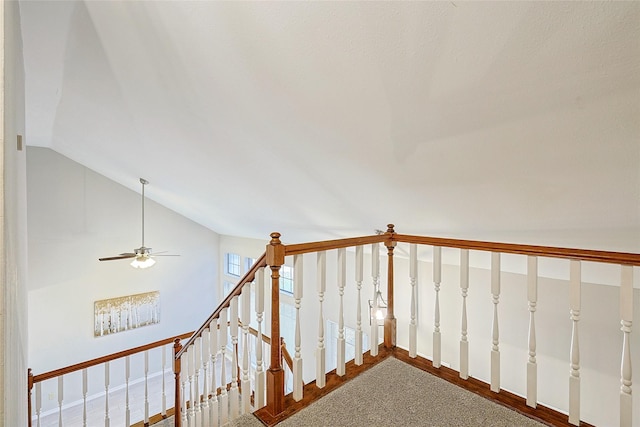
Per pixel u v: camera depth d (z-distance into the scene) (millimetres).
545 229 2359
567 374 2963
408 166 2252
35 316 5496
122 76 2438
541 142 1649
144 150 3791
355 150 2275
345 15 1371
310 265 5441
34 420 5328
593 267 2627
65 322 5789
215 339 2371
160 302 6945
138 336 6629
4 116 790
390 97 1698
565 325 2977
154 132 3207
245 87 2037
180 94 2387
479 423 1734
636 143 1439
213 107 2385
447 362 3785
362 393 2023
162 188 5344
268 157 2840
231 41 1727
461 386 2084
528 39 1210
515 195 2127
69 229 5836
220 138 2818
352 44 1481
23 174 2461
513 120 1586
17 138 1592
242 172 3375
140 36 1951
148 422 3910
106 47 2166
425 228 3133
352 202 3146
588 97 1338
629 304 1531
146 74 2307
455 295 3721
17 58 1555
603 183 1737
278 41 1613
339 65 1616
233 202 4602
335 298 4965
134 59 2188
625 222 1956
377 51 1470
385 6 1281
